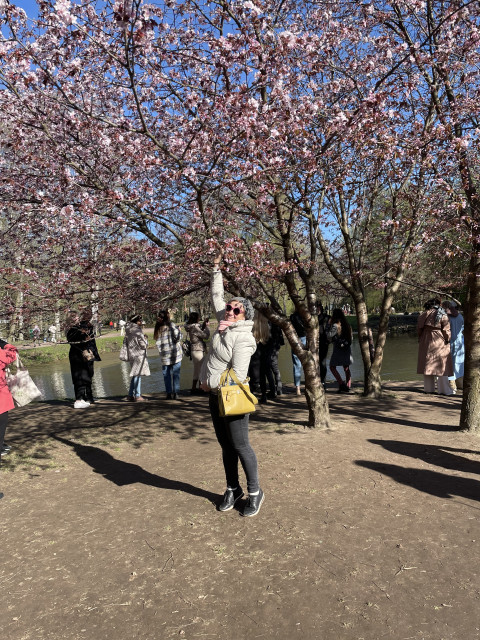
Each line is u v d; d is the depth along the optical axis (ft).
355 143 17.75
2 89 17.71
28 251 19.77
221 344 12.38
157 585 9.62
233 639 7.98
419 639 7.78
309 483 14.56
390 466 15.88
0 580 10.11
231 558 10.48
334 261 32.32
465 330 20.17
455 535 11.12
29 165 18.84
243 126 15.05
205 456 17.85
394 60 21.06
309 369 20.74
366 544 10.85
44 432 23.09
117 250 17.66
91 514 13.15
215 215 18.37
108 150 18.48
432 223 21.53
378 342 28.48
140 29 11.84
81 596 9.39
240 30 14.19
